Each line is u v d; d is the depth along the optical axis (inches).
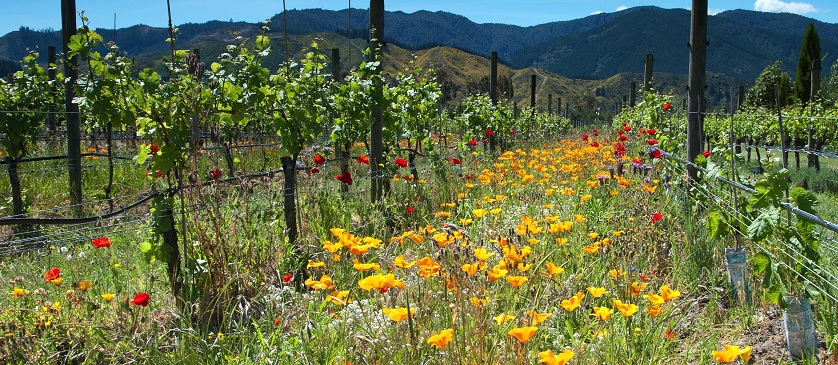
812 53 1011.9
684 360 120.6
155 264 187.5
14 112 282.8
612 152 334.6
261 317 147.2
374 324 121.3
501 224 202.5
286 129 235.8
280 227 194.5
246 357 120.8
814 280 141.4
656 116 498.3
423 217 235.6
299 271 182.2
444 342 89.0
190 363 121.4
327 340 118.1
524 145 611.5
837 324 132.3
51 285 167.5
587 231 199.0
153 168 162.1
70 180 290.2
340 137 291.3
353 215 231.9
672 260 179.2
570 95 7101.4
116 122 164.1
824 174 418.6
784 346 131.3
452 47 7322.8
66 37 278.7
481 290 119.5
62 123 531.5
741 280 157.5
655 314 110.7
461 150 410.3
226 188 201.5
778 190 140.2
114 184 351.3
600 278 155.3
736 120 637.9
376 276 102.5
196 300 154.3
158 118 162.2
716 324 146.3
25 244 225.9
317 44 288.4
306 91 253.9
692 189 223.8
